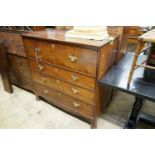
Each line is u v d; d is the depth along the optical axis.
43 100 2.00
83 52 1.17
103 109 1.71
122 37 1.46
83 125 1.61
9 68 2.06
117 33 1.41
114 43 1.35
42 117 1.72
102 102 1.59
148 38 0.92
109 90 1.75
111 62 1.42
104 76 1.28
